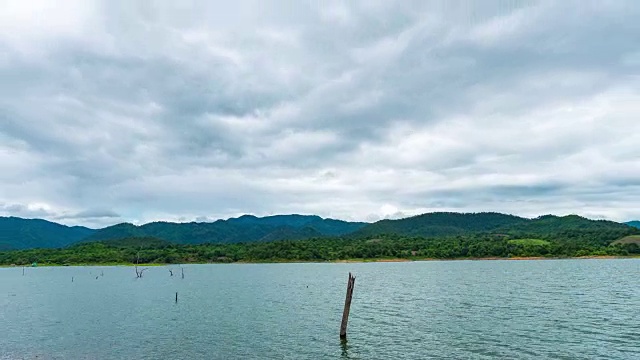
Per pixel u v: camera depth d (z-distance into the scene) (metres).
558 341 51.00
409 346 50.09
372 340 53.41
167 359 47.00
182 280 160.75
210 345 52.66
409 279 144.62
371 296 98.62
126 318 74.00
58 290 128.62
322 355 47.22
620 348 47.53
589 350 47.03
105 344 54.44
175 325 66.12
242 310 81.06
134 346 52.97
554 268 185.50
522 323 61.69
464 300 87.88
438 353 46.91
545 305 78.31
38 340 57.78
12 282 164.62
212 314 76.56
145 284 144.62
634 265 197.62
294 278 164.00
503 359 44.38
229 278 169.50
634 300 82.56
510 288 108.56
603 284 113.56
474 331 57.06
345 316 55.84
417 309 77.12
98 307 89.31
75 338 58.38
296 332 59.25
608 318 64.19
